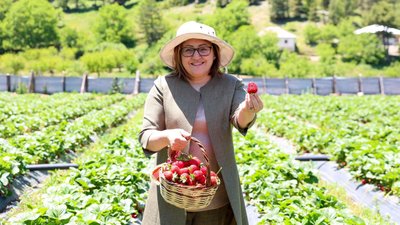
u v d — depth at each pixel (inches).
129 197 305.0
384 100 1148.5
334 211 264.2
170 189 145.9
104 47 3595.0
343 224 251.4
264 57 3036.4
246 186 347.6
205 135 162.9
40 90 1515.7
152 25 3956.7
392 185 352.5
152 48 3631.9
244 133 158.2
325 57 3292.3
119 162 386.9
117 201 292.4
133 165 369.1
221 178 163.6
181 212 159.5
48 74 2689.5
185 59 160.9
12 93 1450.5
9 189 347.3
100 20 4020.7
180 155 152.4
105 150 450.0
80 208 267.7
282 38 3575.3
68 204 263.6
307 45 3759.8
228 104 162.9
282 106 1008.9
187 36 157.2
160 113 165.6
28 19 3823.8
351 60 3376.0
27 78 1518.2
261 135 568.7
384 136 569.6
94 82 1540.4
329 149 479.2
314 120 781.9
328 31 3762.3
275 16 4473.4
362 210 328.2
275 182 346.0
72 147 508.1
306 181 359.3
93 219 242.8
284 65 2935.5
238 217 161.2
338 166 435.2
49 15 3873.0
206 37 157.2
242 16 3991.1
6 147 403.5
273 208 294.7
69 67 2728.8
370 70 3218.5
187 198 144.4
